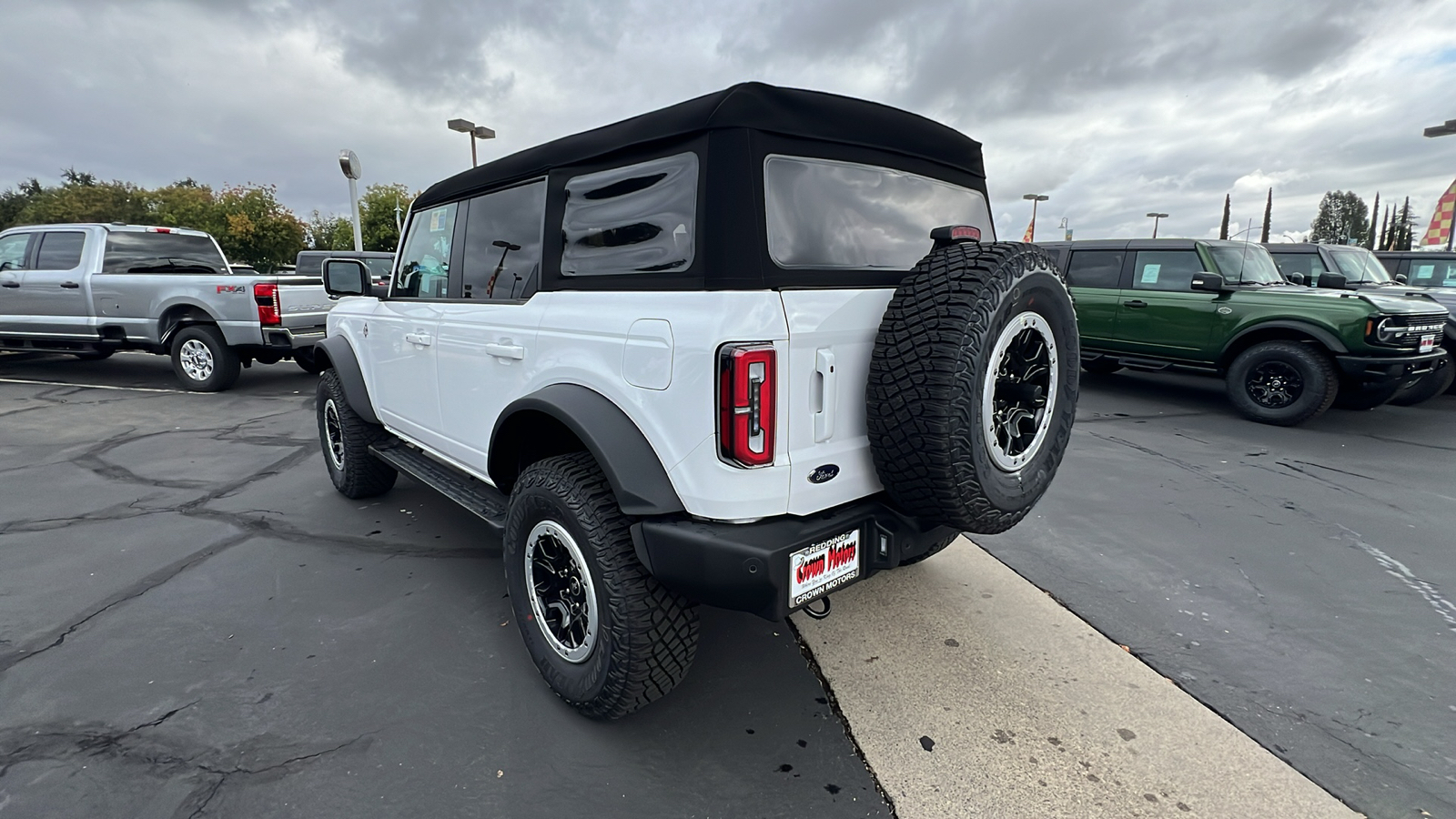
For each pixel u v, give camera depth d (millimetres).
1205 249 7465
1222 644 2785
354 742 2205
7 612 3006
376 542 3791
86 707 2361
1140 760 2135
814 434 1987
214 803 1946
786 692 2484
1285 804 1957
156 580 3332
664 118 2096
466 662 2654
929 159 2604
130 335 8312
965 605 3076
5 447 5789
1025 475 2176
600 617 2125
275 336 7754
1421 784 2029
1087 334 8422
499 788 2018
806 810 1944
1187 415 7203
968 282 1897
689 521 1978
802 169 2137
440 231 3314
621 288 2199
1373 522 4105
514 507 2414
